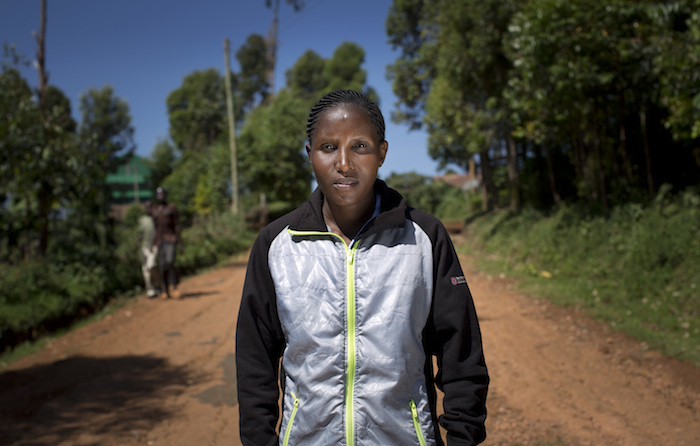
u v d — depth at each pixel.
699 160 10.88
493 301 8.16
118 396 4.64
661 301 7.04
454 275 1.51
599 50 9.57
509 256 12.30
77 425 4.02
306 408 1.43
